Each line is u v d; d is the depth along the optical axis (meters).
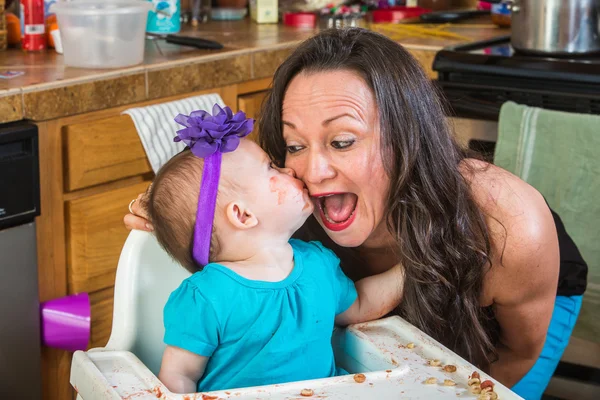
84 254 1.90
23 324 1.80
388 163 1.08
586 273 1.45
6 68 1.91
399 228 1.12
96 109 1.86
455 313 1.16
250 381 1.02
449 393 0.95
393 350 1.05
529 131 1.84
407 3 3.01
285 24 2.72
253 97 2.25
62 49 2.07
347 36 1.11
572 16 2.06
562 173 1.81
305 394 0.93
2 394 1.80
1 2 2.12
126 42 1.93
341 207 1.13
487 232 1.15
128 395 0.93
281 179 1.06
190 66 2.05
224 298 1.00
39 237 1.82
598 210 1.77
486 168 1.23
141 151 1.94
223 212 1.04
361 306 1.15
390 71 1.07
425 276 1.12
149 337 1.11
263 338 1.01
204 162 1.04
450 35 2.50
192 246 1.06
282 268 1.06
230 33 2.51
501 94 2.09
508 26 2.67
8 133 1.68
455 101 2.13
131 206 1.14
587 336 1.81
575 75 1.99
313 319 1.04
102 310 1.97
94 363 0.99
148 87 1.96
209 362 1.04
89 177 1.87
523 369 1.35
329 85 1.06
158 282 1.11
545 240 1.18
